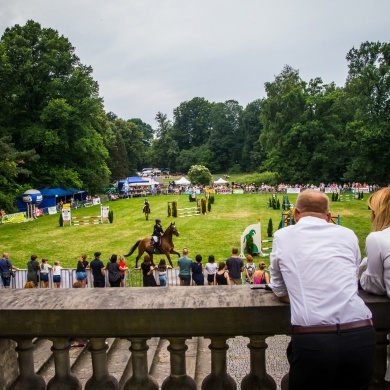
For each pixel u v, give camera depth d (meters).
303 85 81.69
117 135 102.62
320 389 2.59
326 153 77.69
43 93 58.12
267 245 28.94
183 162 144.25
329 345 2.50
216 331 3.08
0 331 3.14
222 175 132.25
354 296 2.67
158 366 6.40
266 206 51.66
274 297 3.17
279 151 81.38
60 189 56.34
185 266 17.56
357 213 44.16
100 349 3.21
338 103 79.19
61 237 33.62
